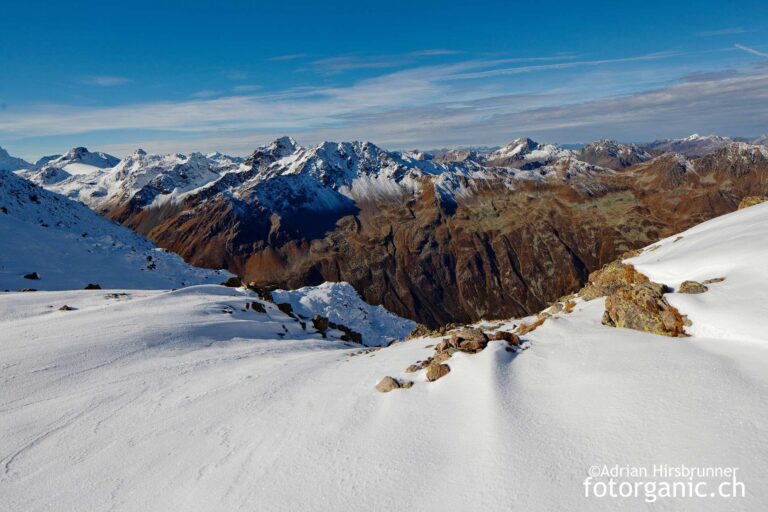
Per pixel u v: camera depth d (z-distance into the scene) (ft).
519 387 35.86
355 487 28.40
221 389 57.67
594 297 61.57
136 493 33.55
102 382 66.49
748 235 51.60
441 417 34.50
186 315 121.29
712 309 39.47
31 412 54.39
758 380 28.94
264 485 30.94
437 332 77.71
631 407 28.99
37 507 33.63
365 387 46.03
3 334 92.53
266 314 152.46
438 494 25.95
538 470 25.68
